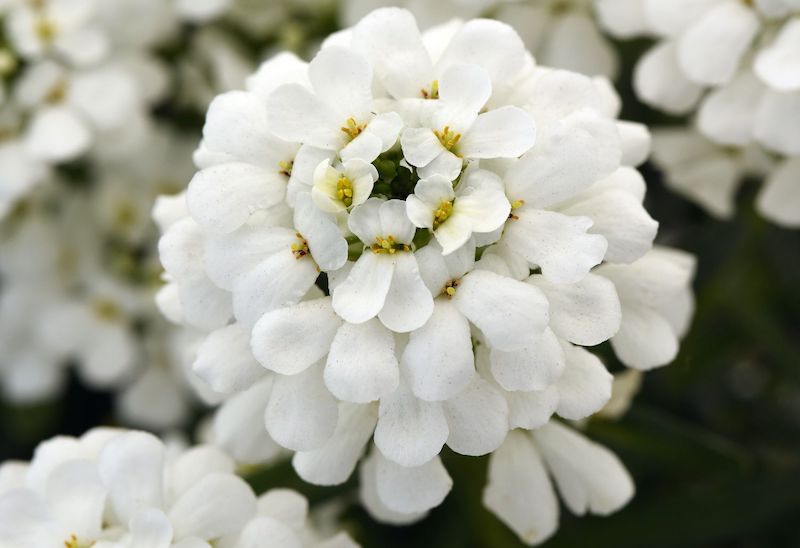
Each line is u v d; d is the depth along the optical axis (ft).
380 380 0.55
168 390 0.79
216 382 0.58
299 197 0.56
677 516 0.70
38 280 0.79
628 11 0.68
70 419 0.80
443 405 0.57
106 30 0.75
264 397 0.61
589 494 0.62
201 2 0.73
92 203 0.78
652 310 0.61
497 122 0.56
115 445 0.60
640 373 0.64
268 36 0.77
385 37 0.58
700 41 0.66
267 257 0.57
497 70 0.58
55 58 0.74
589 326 0.57
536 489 0.62
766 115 0.66
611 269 0.60
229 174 0.58
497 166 0.57
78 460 0.60
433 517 0.73
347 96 0.57
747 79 0.67
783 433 0.78
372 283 0.56
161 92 0.76
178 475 0.61
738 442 0.77
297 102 0.57
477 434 0.57
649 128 0.73
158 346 0.79
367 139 0.56
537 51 0.71
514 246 0.56
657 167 0.73
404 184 0.57
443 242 0.55
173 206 0.61
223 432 0.61
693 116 0.71
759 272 0.76
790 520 0.72
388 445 0.57
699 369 0.75
